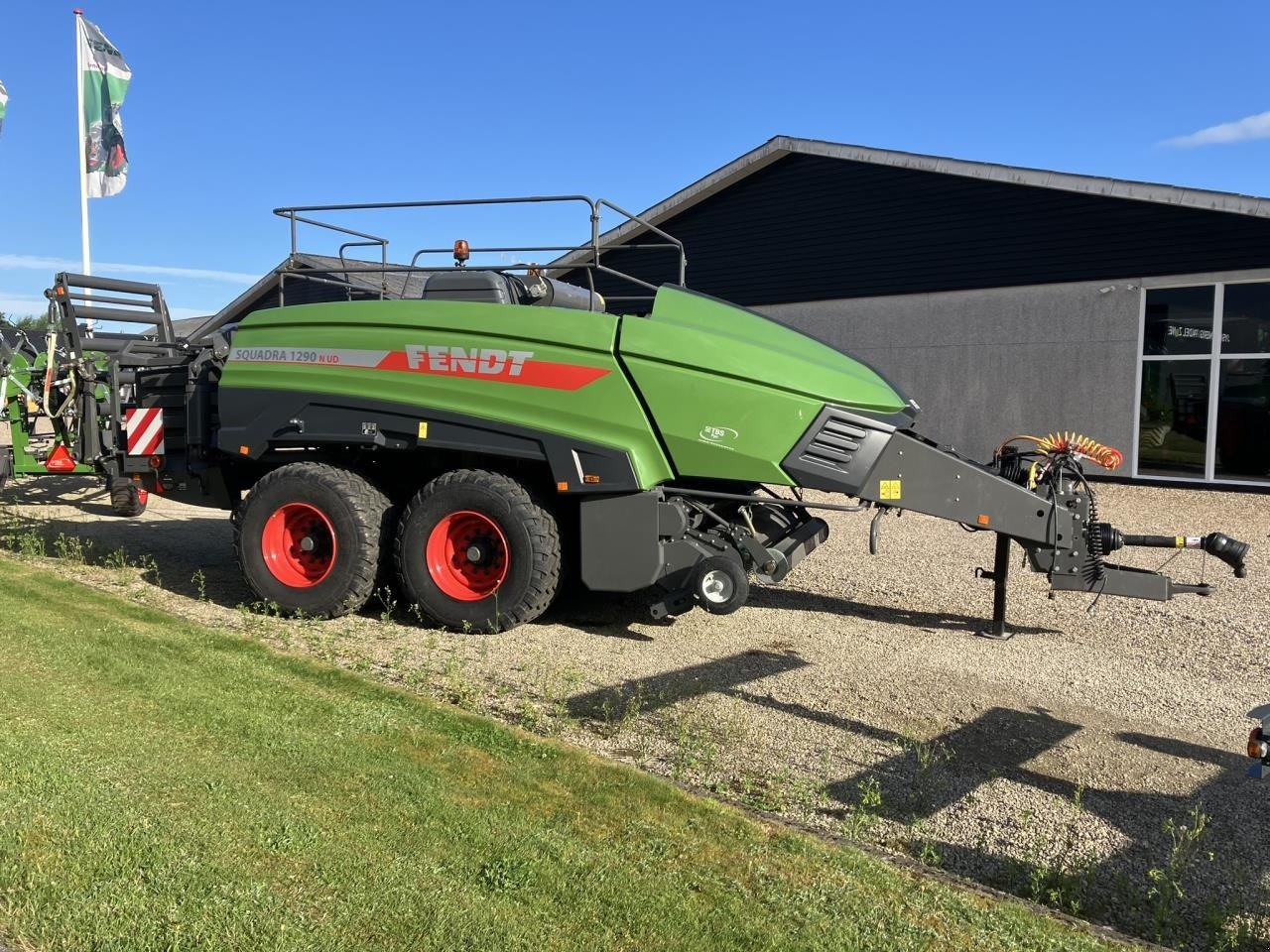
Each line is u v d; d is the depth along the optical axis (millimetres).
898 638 6219
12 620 5410
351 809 3246
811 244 17078
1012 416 15359
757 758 4172
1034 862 3377
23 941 2438
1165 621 6723
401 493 6645
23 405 8836
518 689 4957
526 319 5703
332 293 10664
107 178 16422
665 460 5613
